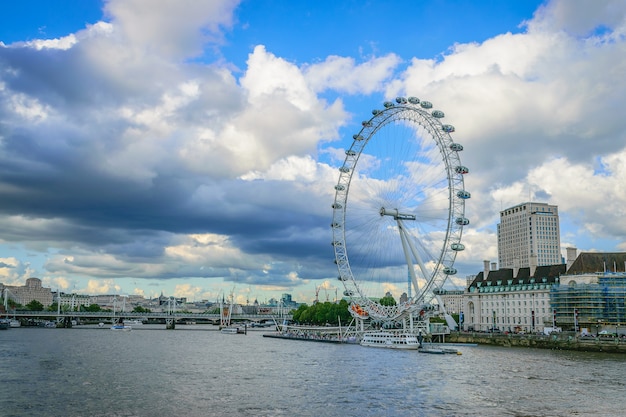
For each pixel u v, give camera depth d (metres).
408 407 91.56
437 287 197.12
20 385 109.94
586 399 98.06
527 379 120.69
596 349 193.00
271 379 121.75
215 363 154.25
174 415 85.81
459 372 132.88
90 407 90.56
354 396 100.88
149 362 154.88
